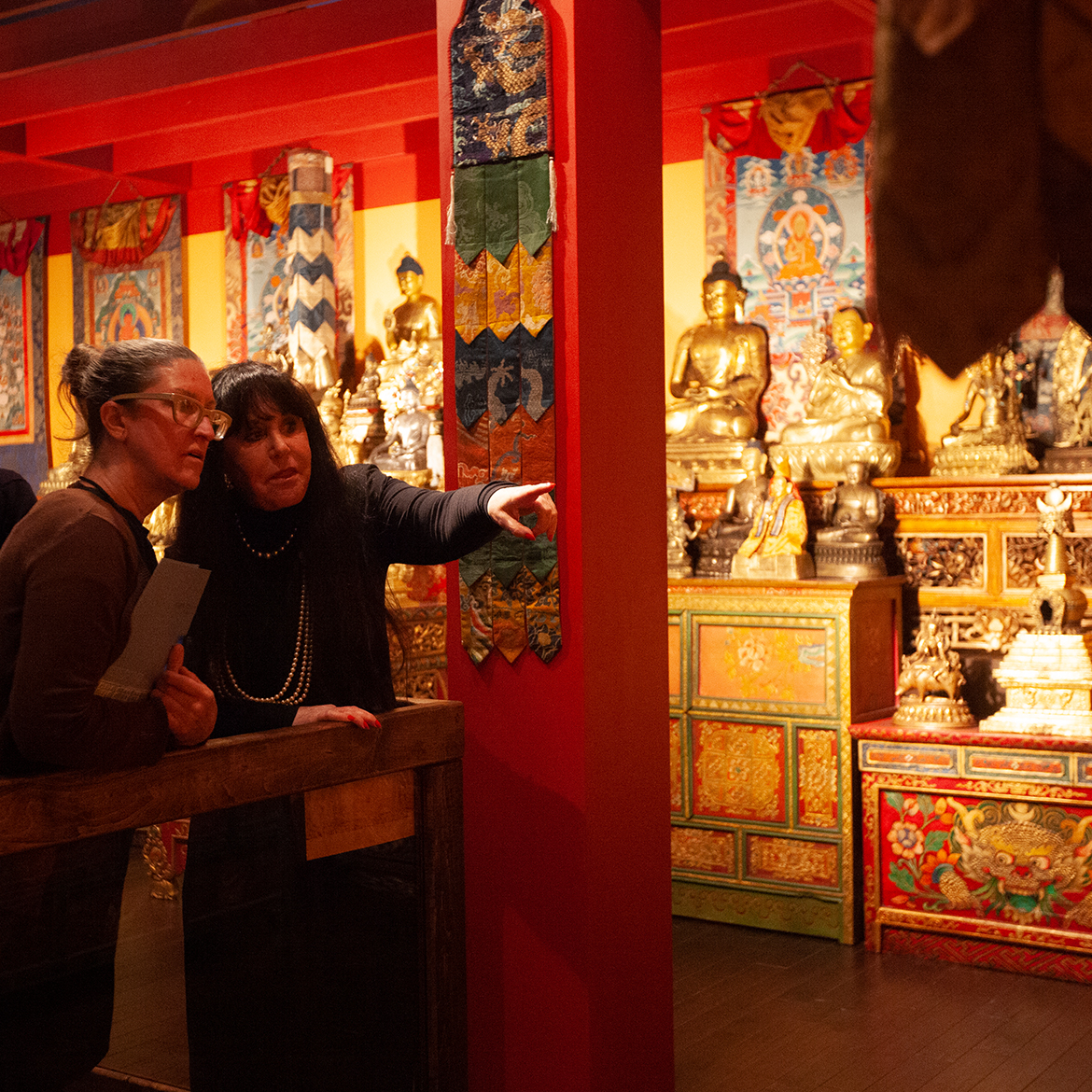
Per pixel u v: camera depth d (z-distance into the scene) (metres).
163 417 2.04
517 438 3.05
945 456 5.34
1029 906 4.55
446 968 2.61
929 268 0.84
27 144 7.58
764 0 5.28
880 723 4.95
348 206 7.57
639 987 3.18
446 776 2.62
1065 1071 3.65
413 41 6.40
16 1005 1.86
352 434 7.04
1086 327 0.83
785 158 5.92
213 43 6.53
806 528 5.45
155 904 2.06
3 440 9.30
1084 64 0.81
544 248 3.00
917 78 0.83
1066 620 4.76
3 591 1.90
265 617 2.47
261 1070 2.25
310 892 2.34
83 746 1.86
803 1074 3.64
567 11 2.96
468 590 3.15
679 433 5.93
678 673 5.36
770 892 5.13
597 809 3.02
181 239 8.32
